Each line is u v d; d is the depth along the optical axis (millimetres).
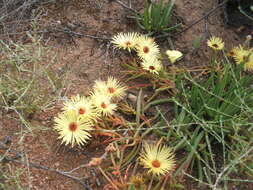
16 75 445
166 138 409
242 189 398
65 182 381
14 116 426
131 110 438
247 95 436
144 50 483
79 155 405
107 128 418
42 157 398
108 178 370
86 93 455
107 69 490
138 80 487
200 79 494
